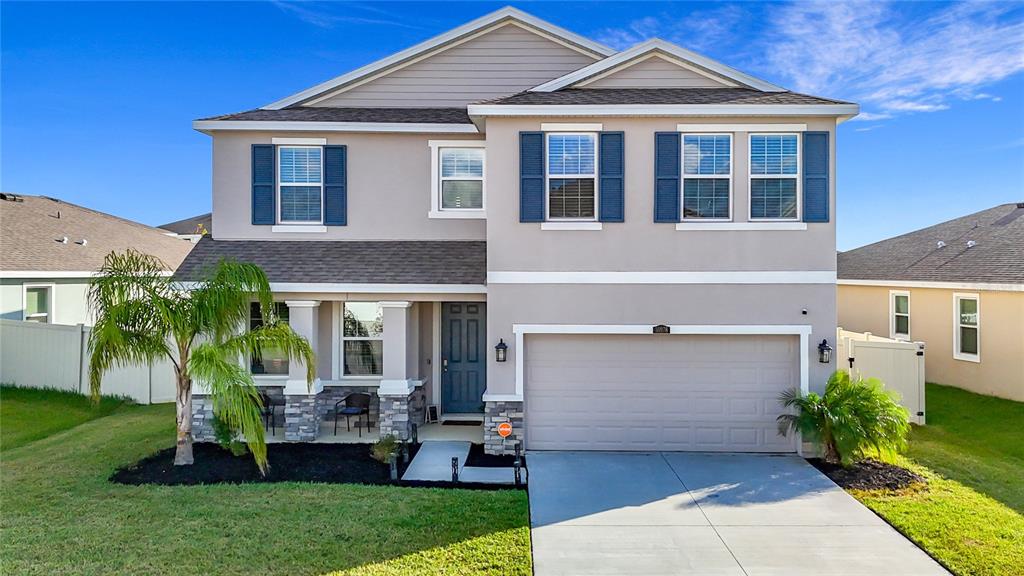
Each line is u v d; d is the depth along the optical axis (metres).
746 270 11.37
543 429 11.76
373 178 13.79
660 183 11.41
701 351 11.59
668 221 11.41
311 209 13.71
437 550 7.14
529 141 11.48
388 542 7.33
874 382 10.83
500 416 11.45
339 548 7.14
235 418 9.78
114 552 7.00
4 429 13.27
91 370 9.85
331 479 9.80
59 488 9.18
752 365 11.55
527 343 11.70
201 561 6.79
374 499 8.80
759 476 10.12
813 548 7.39
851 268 23.53
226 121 13.34
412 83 15.30
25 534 7.47
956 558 7.04
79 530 7.60
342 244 13.54
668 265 11.44
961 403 15.65
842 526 8.05
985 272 16.98
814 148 11.27
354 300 12.34
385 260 12.91
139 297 9.98
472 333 14.16
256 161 13.54
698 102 11.38
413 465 10.73
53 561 6.76
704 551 7.30
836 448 10.44
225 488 9.22
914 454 11.43
